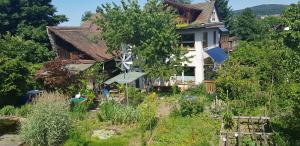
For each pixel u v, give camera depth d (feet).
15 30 120.06
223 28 126.72
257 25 162.81
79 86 82.28
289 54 44.42
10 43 96.84
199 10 114.11
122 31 92.79
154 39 88.53
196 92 93.50
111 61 111.34
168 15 93.61
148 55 88.79
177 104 77.20
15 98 84.28
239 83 71.82
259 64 73.61
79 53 104.06
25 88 82.33
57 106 56.34
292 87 44.32
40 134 53.01
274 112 60.39
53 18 124.88
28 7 117.60
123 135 58.39
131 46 95.09
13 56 85.40
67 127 55.72
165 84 105.19
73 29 118.73
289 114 54.44
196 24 105.09
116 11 94.12
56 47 107.96
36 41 115.75
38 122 53.16
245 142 51.31
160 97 90.12
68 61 83.92
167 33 88.22
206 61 108.37
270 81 70.85
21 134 56.54
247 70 74.08
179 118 67.56
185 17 111.24
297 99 43.16
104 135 59.52
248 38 157.38
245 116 62.80
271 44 79.41
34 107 59.98
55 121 53.93
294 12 45.62
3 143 58.23
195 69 106.63
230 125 59.06
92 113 73.77
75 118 66.85
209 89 94.22
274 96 65.62
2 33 120.57
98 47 113.60
